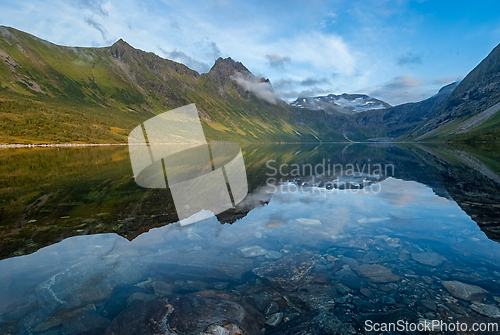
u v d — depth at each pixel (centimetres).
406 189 1420
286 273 531
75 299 430
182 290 472
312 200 1148
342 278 514
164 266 550
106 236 701
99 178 1852
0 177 1938
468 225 803
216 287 485
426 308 418
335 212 952
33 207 1041
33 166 2731
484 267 543
